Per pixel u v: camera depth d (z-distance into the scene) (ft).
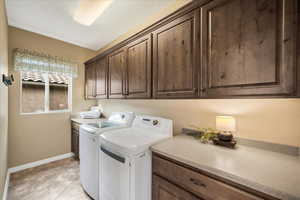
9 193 5.62
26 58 7.33
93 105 10.68
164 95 4.50
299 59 2.33
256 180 2.13
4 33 5.25
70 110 9.44
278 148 3.36
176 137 4.79
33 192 5.72
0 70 4.11
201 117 4.85
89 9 5.39
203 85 3.55
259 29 2.73
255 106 3.74
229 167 2.58
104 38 8.63
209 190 2.63
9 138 7.06
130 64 5.88
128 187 3.69
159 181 3.59
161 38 4.59
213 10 3.38
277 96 2.56
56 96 9.00
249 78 2.85
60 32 7.83
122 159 3.82
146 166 3.92
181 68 4.02
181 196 3.06
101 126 6.01
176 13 4.13
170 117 5.83
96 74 8.45
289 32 2.41
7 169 6.55
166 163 3.42
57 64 8.55
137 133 5.08
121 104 8.49
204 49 3.52
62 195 5.57
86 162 5.61
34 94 8.13
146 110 6.91
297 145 3.14
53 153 8.64
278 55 2.52
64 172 7.30
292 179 2.18
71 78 9.50
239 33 2.98
